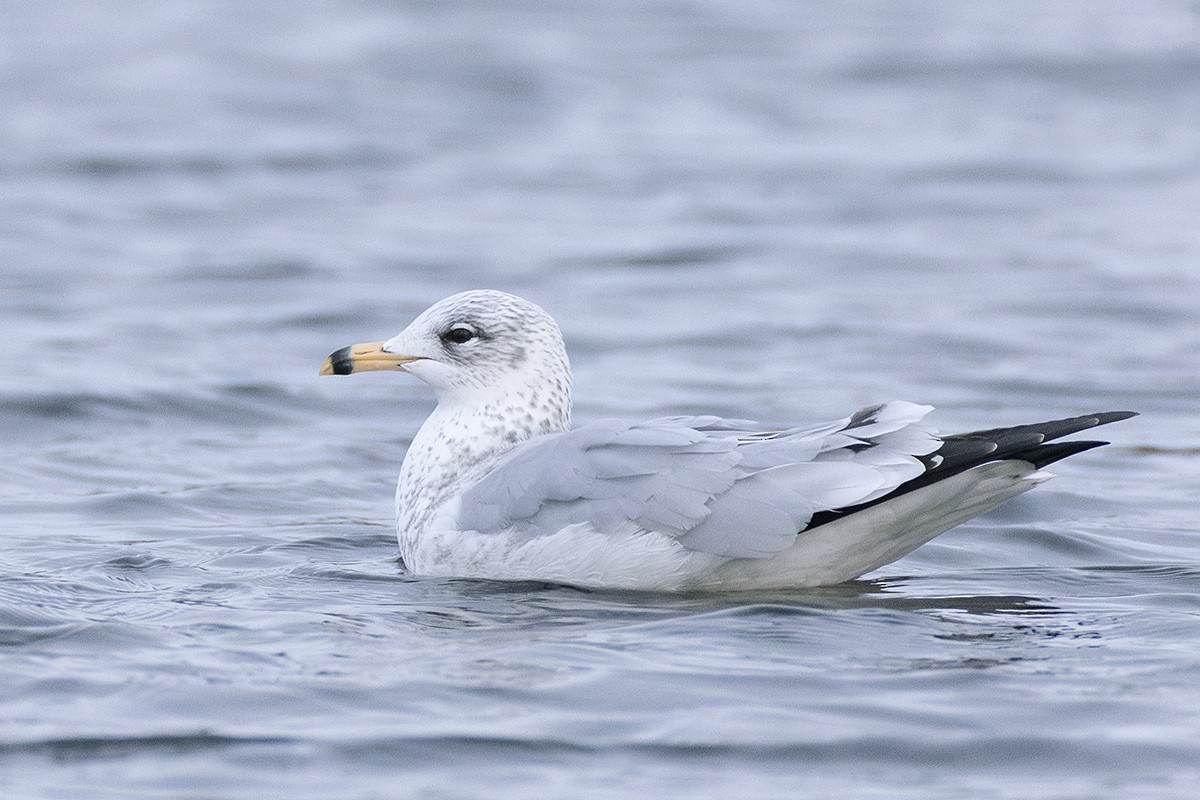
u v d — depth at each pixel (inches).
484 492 408.8
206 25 1558.8
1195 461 549.3
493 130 1243.2
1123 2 1716.3
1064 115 1289.4
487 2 1686.8
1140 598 392.5
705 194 1055.6
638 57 1475.1
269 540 453.7
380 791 273.7
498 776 279.6
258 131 1216.2
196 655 337.4
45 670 326.6
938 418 604.7
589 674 324.2
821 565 387.2
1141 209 1010.1
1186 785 276.4
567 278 854.5
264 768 282.4
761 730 297.6
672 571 387.2
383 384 666.2
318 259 890.1
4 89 1305.4
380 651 340.8
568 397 445.7
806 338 733.3
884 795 272.7
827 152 1172.5
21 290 815.7
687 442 387.2
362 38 1510.8
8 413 601.9
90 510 487.5
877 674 326.3
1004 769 283.0
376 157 1154.0
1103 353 704.4
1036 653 340.5
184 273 856.9
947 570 422.9
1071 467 542.0
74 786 275.1
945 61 1455.5
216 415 615.8
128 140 1170.0
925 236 948.0
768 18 1654.8
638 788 275.0
